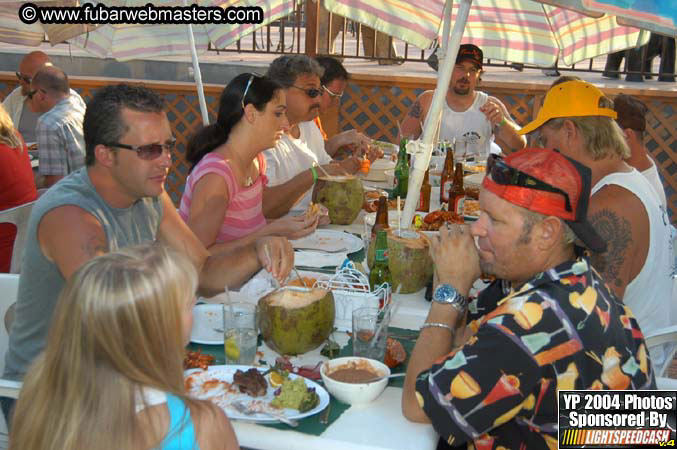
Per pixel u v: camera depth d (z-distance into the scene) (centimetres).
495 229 165
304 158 388
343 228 330
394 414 172
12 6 377
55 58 760
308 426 163
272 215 344
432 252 188
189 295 122
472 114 521
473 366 151
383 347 194
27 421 115
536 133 261
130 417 113
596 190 240
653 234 237
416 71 799
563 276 160
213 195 279
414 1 360
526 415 155
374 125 754
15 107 591
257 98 283
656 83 786
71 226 190
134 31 412
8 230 362
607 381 155
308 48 759
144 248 122
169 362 118
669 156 682
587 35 442
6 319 242
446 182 384
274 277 227
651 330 246
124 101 193
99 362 113
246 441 159
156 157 198
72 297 114
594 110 243
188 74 761
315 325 195
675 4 181
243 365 190
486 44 492
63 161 489
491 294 211
